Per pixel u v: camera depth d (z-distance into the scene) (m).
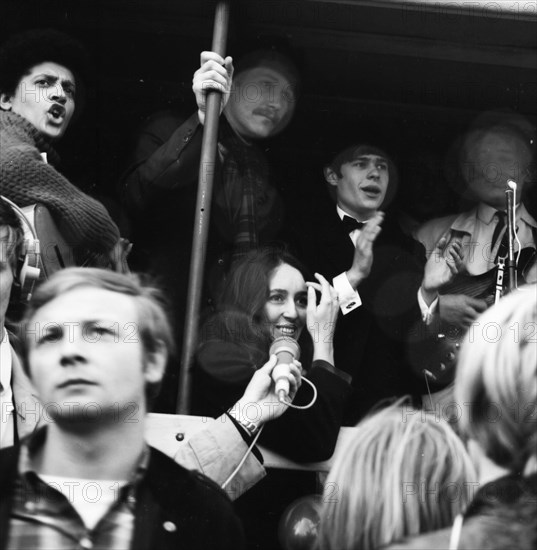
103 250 5.87
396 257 6.60
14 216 5.54
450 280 6.68
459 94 7.18
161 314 5.51
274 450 5.63
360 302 6.39
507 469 5.50
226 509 5.39
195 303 5.87
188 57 6.93
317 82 7.05
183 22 6.79
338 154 6.78
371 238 6.54
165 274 6.13
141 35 6.86
